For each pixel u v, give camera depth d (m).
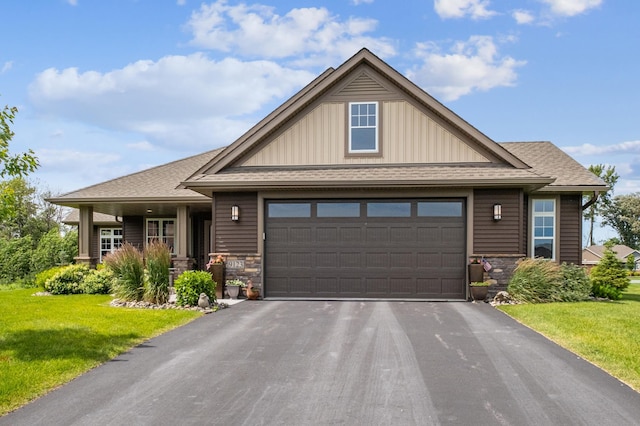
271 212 13.75
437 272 13.24
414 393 5.74
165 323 9.73
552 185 15.12
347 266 13.48
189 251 18.09
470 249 13.12
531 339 8.38
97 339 8.20
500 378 6.28
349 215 13.50
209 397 5.64
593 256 47.09
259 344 8.10
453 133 13.92
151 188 17.84
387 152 14.02
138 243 21.52
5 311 11.06
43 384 5.99
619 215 60.84
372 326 9.50
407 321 10.02
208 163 14.13
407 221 13.33
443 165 13.87
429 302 12.76
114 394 5.74
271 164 14.32
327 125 14.21
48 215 40.38
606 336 8.44
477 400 5.51
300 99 14.13
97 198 16.97
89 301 13.20
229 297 13.55
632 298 14.63
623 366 6.72
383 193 13.30
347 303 12.60
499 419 4.98
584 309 11.20
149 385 6.06
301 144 14.25
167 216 21.48
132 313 10.77
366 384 6.06
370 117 14.13
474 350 7.66
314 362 7.02
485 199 13.20
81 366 6.74
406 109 14.02
